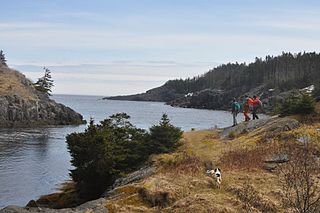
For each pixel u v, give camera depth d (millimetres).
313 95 35688
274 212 12984
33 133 68250
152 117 105500
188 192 15570
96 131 24766
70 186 29125
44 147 50062
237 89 174500
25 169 35375
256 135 25766
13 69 116938
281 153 19609
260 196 14211
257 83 175875
